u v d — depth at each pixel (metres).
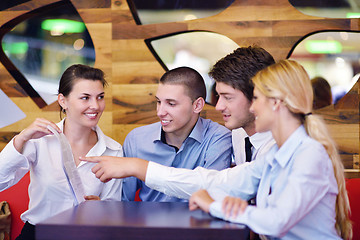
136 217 1.05
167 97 1.71
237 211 1.04
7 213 2.02
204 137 1.84
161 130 1.85
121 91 2.41
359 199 1.94
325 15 2.29
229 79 1.59
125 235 0.94
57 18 2.43
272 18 2.32
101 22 2.41
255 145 1.68
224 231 0.93
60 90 1.73
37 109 2.42
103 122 2.42
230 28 2.34
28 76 2.43
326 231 1.18
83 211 1.13
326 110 2.29
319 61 2.30
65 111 1.81
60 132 1.48
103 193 1.78
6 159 1.58
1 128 2.42
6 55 2.42
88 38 2.43
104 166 1.39
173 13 2.38
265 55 1.62
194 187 1.42
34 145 1.68
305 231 1.16
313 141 1.17
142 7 2.39
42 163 1.69
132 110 2.40
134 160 1.41
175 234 0.94
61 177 1.69
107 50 2.41
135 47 2.40
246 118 1.63
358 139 2.27
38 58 2.43
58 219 1.01
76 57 2.43
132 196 1.93
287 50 2.31
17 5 2.41
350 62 2.28
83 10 2.41
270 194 1.25
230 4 2.35
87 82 1.68
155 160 1.86
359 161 2.26
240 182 1.32
